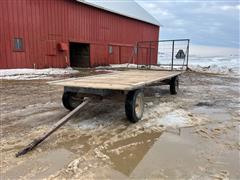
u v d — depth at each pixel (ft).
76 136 9.90
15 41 32.91
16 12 32.63
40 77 29.84
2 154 8.14
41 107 14.74
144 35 65.92
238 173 7.04
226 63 75.46
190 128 11.21
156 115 13.37
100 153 8.30
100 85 11.29
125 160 7.80
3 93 19.16
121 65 54.13
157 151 8.52
